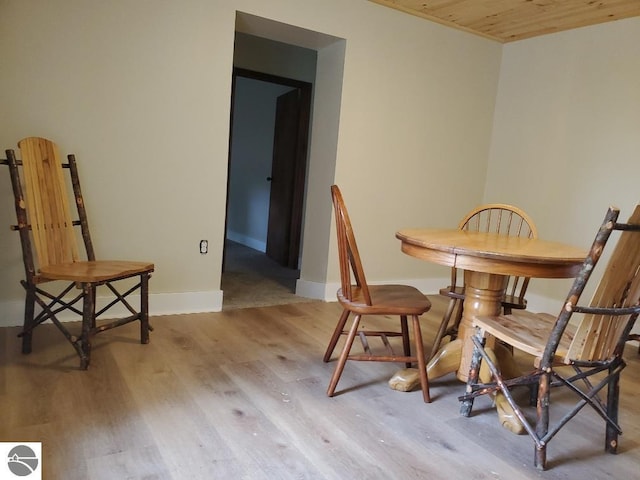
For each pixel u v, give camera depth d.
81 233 2.43
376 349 2.43
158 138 2.57
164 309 2.72
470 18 3.34
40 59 2.24
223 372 2.00
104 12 2.35
